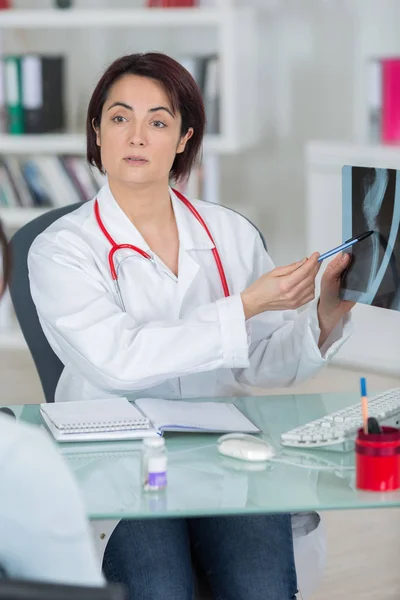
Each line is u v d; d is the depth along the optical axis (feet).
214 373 8.28
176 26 19.75
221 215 8.88
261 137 20.22
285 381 8.56
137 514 5.68
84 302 7.75
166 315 8.21
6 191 18.89
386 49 19.19
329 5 19.45
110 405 7.34
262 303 7.65
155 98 8.03
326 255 7.58
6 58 18.65
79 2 19.89
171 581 6.88
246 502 5.84
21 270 8.71
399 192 7.20
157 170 8.09
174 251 8.45
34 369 17.94
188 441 6.97
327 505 5.77
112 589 3.77
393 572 10.73
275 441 6.93
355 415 7.04
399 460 6.03
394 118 17.66
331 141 19.25
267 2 19.75
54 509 3.93
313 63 19.74
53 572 4.04
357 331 17.22
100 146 8.38
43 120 18.80
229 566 7.16
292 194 20.26
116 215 8.22
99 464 6.49
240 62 18.44
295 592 7.19
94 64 19.93
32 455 3.91
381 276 7.47
